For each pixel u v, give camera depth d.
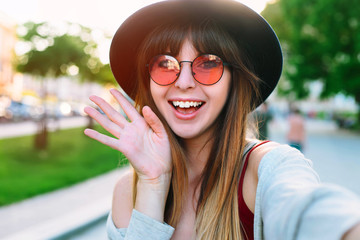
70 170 8.87
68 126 23.14
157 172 1.16
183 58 1.19
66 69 12.57
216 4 1.18
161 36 1.22
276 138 16.78
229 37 1.21
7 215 4.86
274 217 0.72
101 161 10.83
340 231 0.56
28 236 3.93
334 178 7.06
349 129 24.95
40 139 12.26
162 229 1.09
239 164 1.13
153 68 1.22
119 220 1.27
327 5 18.16
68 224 4.42
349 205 0.60
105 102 1.23
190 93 1.19
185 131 1.20
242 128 1.18
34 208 5.26
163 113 1.24
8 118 23.80
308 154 11.45
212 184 1.17
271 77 1.35
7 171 8.30
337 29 18.84
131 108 1.26
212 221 1.10
